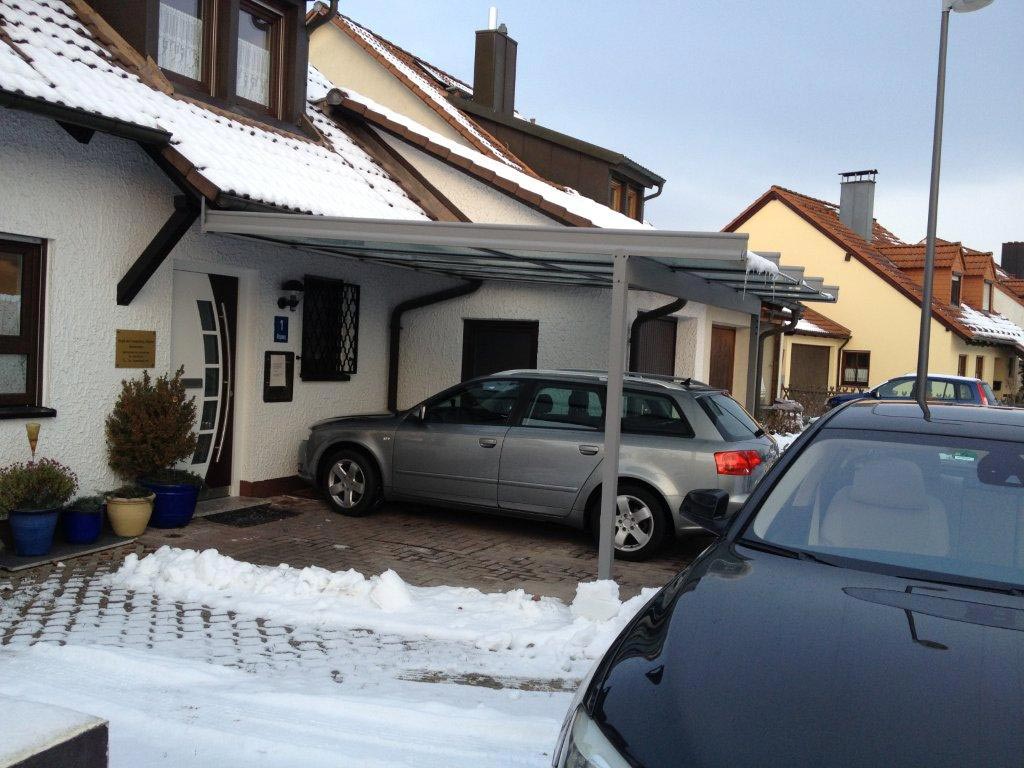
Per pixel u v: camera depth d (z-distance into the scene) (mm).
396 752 3732
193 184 7055
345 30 15883
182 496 7629
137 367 7566
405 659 5074
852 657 2537
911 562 3367
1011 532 3443
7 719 2141
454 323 11633
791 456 3998
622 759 2180
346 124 11852
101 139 7117
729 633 2678
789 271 8758
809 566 3299
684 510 4160
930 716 2250
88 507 6832
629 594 6609
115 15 8391
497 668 5012
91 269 7102
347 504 8758
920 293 27250
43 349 6801
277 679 4598
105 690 4281
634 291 11570
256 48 10031
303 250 9117
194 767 3512
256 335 9070
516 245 6566
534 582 6840
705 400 7781
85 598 5805
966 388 17984
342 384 10461
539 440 7984
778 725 2215
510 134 16547
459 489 8289
